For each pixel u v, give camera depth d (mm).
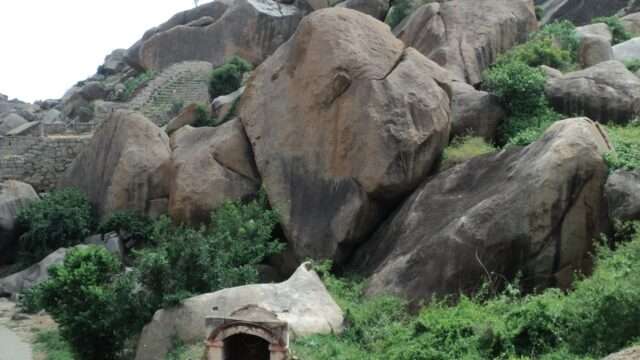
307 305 17438
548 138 17859
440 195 19672
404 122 20938
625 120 22750
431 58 28844
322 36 22750
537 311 13977
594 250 16766
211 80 34562
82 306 17609
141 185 27109
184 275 18297
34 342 20156
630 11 37250
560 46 29609
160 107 37562
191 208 23875
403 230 19531
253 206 22266
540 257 16656
